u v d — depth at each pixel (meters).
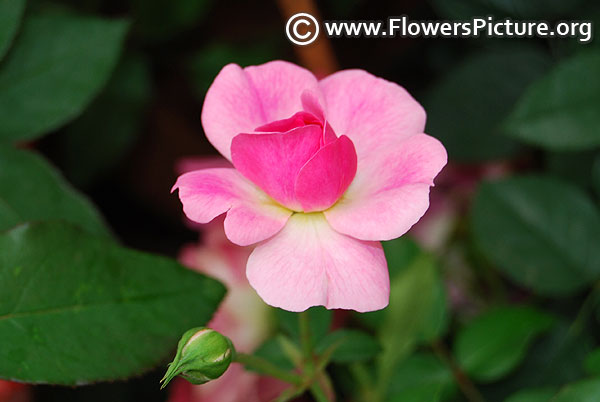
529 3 0.54
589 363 0.46
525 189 0.51
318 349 0.45
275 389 0.51
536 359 0.50
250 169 0.40
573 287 0.50
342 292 0.40
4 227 0.46
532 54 0.54
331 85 0.42
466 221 0.56
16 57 0.49
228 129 0.42
